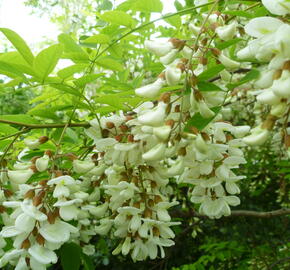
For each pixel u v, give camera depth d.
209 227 0.78
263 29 0.16
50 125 0.25
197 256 0.79
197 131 0.18
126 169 0.24
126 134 0.23
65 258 0.23
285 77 0.15
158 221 0.22
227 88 0.19
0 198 0.23
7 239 0.23
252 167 0.66
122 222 0.23
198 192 0.23
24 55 0.19
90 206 0.24
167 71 0.18
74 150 0.31
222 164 0.22
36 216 0.19
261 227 0.78
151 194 0.23
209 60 0.23
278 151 0.53
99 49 0.27
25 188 0.20
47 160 0.21
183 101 0.19
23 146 0.31
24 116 0.25
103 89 0.32
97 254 0.71
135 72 0.43
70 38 0.24
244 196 0.78
